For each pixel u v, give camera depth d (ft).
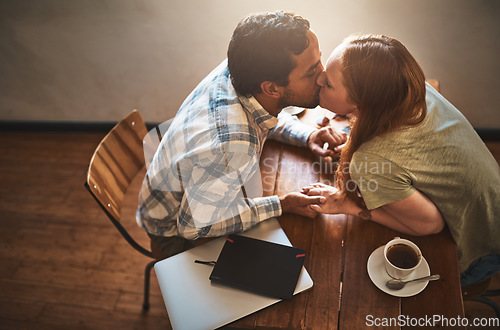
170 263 3.91
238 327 3.56
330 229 4.10
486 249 4.32
